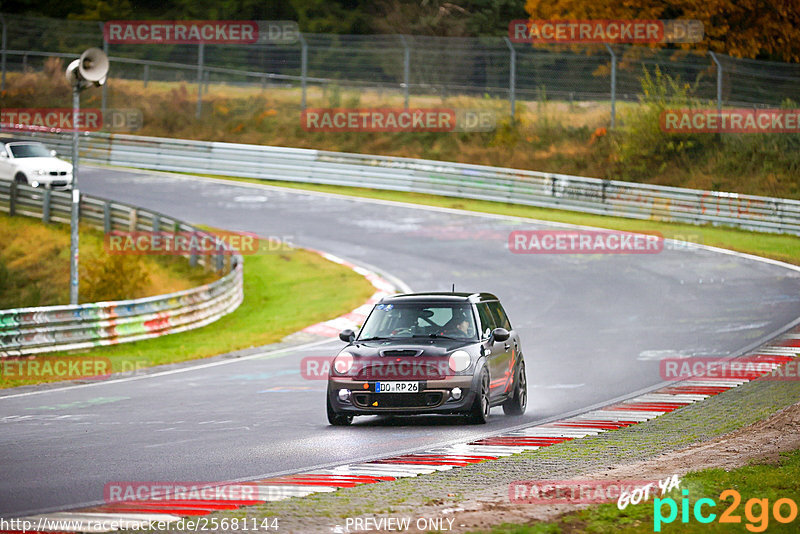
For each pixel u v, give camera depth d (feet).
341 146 613.93
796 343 223.71
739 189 497.87
